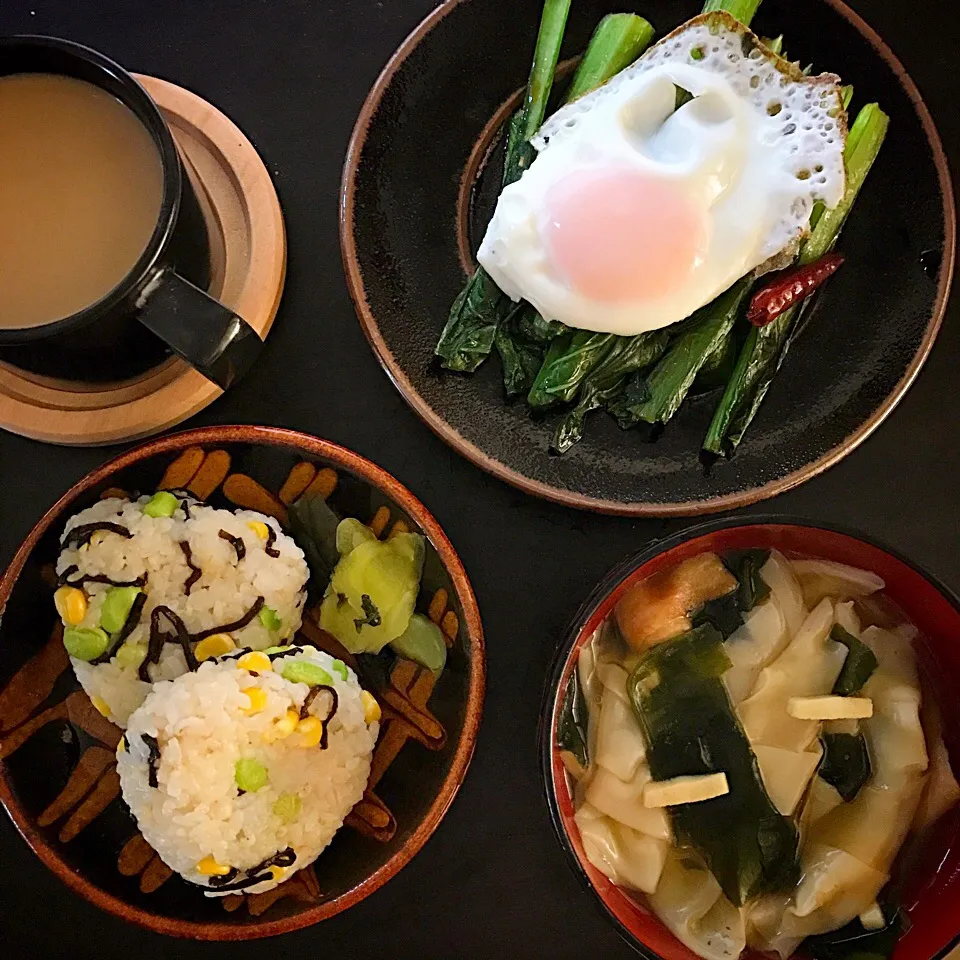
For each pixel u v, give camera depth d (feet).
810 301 1.12
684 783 1.03
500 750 1.15
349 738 1.04
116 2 1.18
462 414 1.11
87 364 1.04
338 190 1.17
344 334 1.17
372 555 1.07
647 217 1.04
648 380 1.12
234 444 1.05
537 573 1.16
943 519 1.16
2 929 1.16
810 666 1.05
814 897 1.03
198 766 0.98
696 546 1.03
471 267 1.14
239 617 1.05
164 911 1.06
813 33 1.10
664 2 1.12
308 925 1.03
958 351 1.17
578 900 1.14
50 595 1.07
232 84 1.18
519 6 1.09
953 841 1.04
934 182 1.08
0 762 1.03
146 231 0.99
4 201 0.99
